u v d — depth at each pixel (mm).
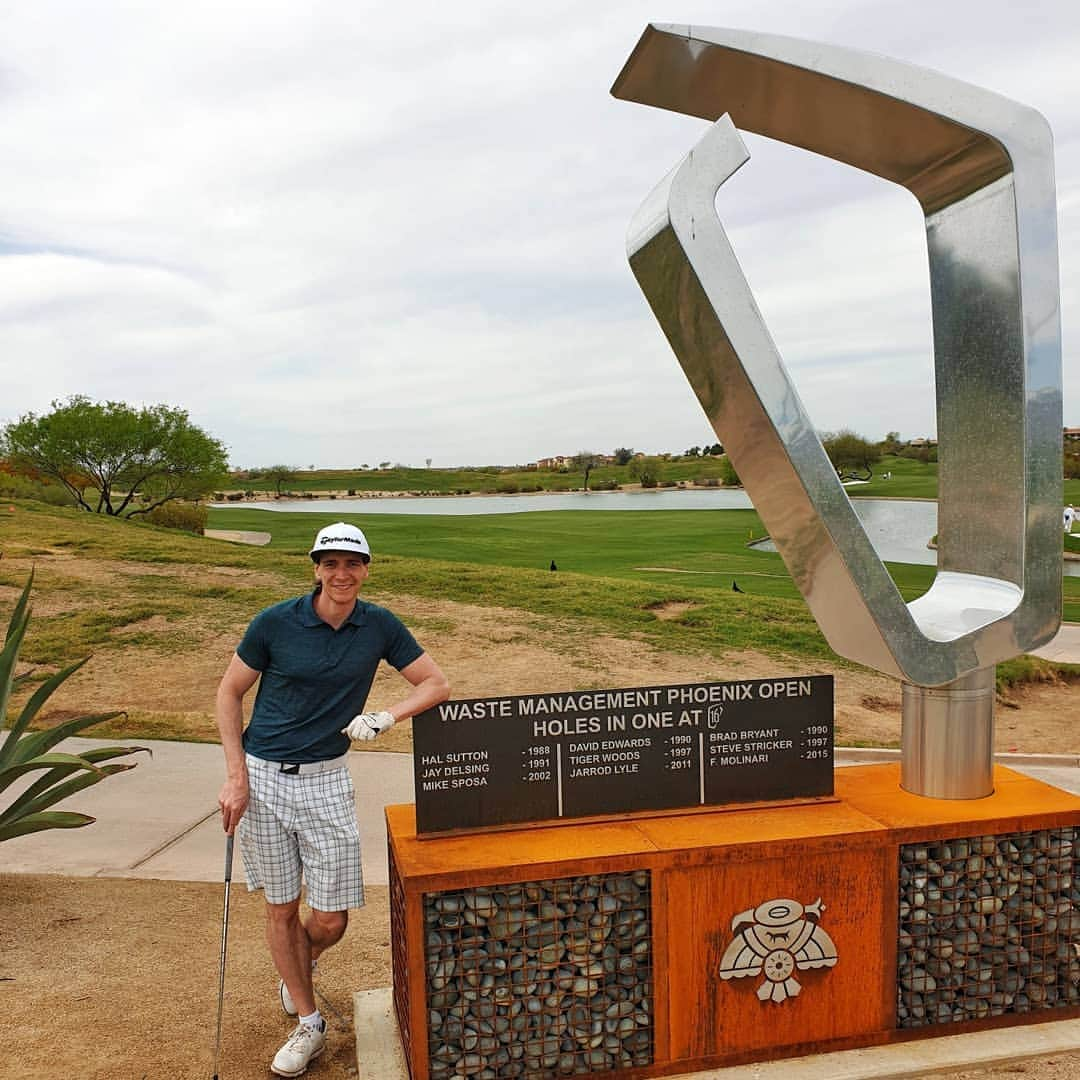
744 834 3057
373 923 4301
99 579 13898
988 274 3340
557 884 2928
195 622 11734
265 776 2941
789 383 2834
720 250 2756
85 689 9195
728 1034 3041
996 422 3363
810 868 3043
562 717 3176
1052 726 9062
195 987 3559
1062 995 3289
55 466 37250
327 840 2965
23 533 18062
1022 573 3246
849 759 7523
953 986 3186
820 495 2916
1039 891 3236
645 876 2975
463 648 10992
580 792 3213
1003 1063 3049
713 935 3006
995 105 3172
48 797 4324
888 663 3189
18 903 4320
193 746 7383
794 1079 2963
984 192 3334
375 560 16859
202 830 5543
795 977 3061
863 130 3275
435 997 2895
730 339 2758
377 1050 3166
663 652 11016
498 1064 2939
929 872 3156
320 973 3775
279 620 2943
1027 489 3230
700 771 3283
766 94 3133
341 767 3029
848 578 3014
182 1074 2984
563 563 23703
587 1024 2975
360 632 2961
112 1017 3309
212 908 4355
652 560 24562
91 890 4543
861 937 3094
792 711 3332
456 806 3115
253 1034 3236
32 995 3441
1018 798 3385
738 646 11383
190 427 38094
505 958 2920
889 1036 3141
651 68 3014
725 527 39812
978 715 3336
